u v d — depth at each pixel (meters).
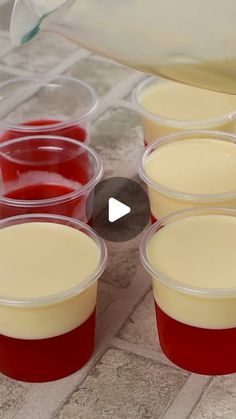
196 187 0.64
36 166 0.68
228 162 0.67
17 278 0.54
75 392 0.55
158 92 0.77
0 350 0.55
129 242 0.69
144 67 0.53
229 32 0.48
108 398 0.55
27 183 0.69
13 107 0.81
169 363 0.57
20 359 0.55
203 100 0.75
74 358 0.56
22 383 0.56
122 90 0.90
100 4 0.49
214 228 0.58
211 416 0.53
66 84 0.81
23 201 0.63
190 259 0.56
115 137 0.82
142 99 0.76
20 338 0.54
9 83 0.83
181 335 0.55
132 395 0.55
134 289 0.64
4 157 0.68
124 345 0.59
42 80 0.82
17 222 0.60
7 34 1.03
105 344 0.59
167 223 0.59
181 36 0.49
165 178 0.65
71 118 0.76
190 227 0.59
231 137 0.69
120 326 0.60
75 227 0.59
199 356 0.55
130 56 0.52
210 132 0.69
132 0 0.49
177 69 0.52
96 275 0.54
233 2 0.48
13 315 0.52
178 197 0.62
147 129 0.75
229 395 0.55
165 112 0.74
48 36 1.02
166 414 0.53
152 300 0.63
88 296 0.54
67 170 0.69
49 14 0.48
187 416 0.53
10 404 0.54
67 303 0.53
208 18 0.48
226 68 0.51
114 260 0.67
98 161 0.66
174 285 0.52
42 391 0.55
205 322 0.53
